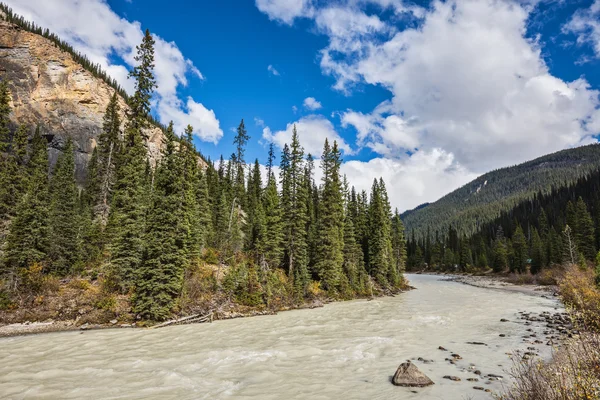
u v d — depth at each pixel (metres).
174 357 16.19
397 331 22.36
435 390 11.53
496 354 16.17
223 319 28.23
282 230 43.19
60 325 22.97
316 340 19.95
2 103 40.97
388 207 69.94
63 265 29.38
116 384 12.44
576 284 30.67
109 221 34.75
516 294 49.47
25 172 41.97
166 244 26.77
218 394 11.47
